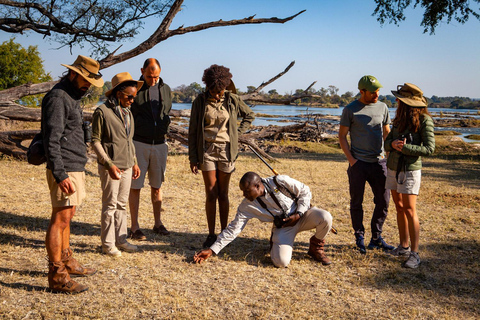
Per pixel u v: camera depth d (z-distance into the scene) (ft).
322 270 13.70
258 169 36.42
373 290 12.23
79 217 18.78
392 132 14.82
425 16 67.56
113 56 35.01
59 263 11.15
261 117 275.59
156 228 17.20
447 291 12.27
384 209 15.66
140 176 16.14
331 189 28.40
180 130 39.22
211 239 15.48
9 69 108.78
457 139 86.58
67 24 35.78
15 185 24.71
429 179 33.27
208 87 14.80
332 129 154.30
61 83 10.98
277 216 13.85
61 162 10.51
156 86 16.42
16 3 34.99
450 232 18.26
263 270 13.51
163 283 12.16
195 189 27.04
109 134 13.55
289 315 10.52
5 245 14.37
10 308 10.16
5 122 49.83
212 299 11.28
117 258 13.92
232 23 34.30
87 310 10.32
